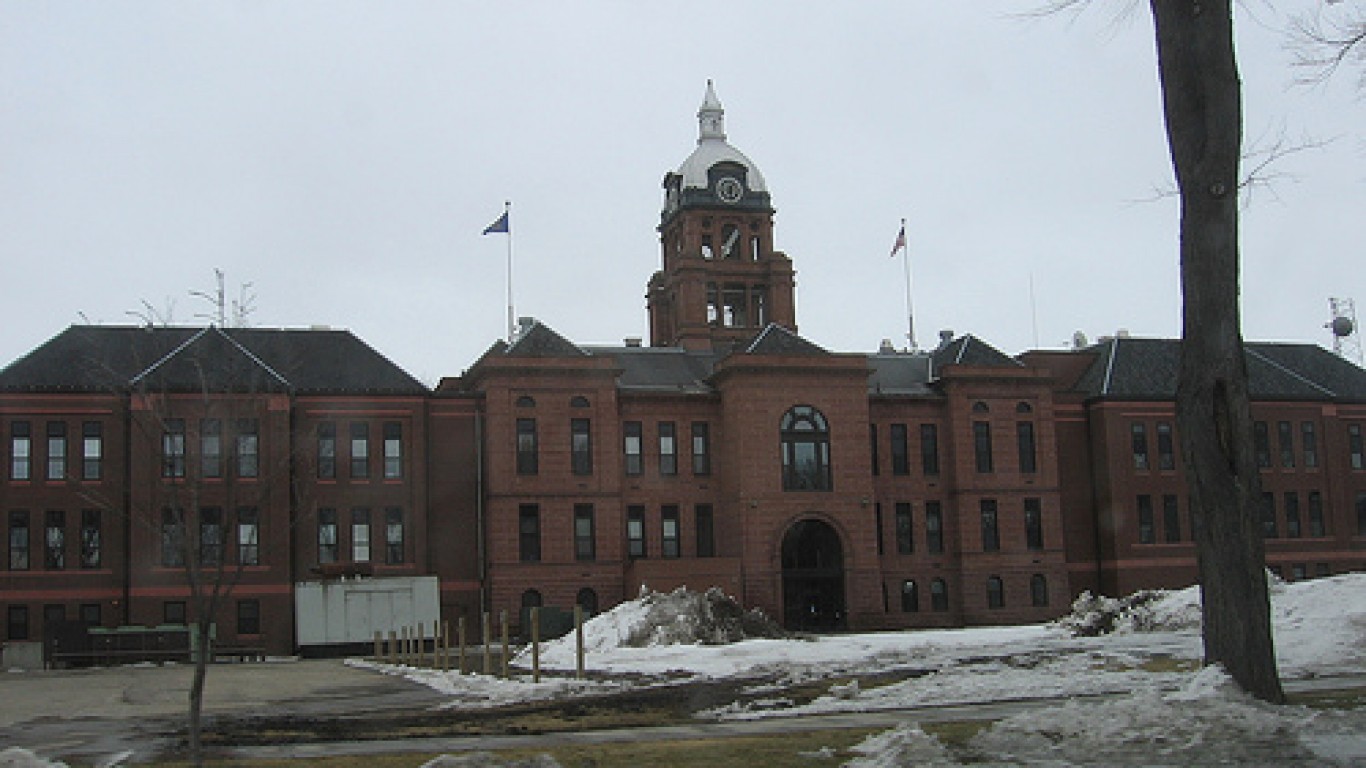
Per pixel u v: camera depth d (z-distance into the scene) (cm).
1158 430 8131
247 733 2680
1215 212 2244
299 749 2306
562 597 6900
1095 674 3020
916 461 7738
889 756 1831
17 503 6172
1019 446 7844
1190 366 2259
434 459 6950
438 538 6881
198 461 3206
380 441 6806
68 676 4862
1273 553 8231
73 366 6369
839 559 7262
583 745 2189
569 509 6994
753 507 7106
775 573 7094
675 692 3303
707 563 6994
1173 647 3841
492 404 6975
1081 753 1839
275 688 4019
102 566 6181
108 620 6125
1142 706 2012
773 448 7206
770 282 8875
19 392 6225
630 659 4394
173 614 6184
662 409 7406
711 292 8906
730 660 4134
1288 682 2719
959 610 7606
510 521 6900
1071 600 7931
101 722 3095
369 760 2086
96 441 6272
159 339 6606
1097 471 8100
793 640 5038
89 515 6219
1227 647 2183
